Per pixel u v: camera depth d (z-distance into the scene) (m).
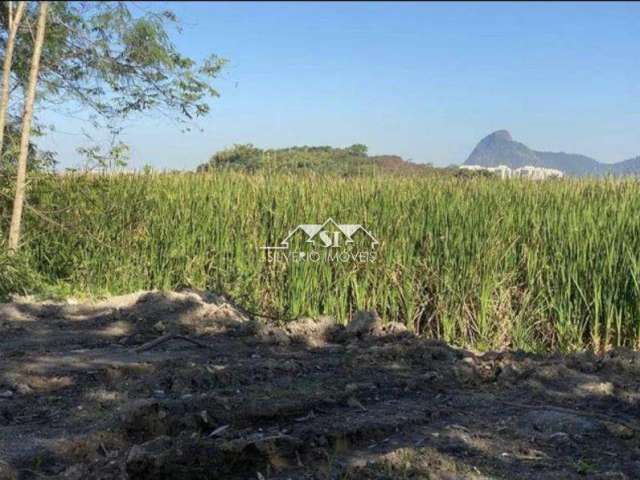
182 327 7.04
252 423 4.18
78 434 3.99
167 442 3.57
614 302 7.62
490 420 4.32
